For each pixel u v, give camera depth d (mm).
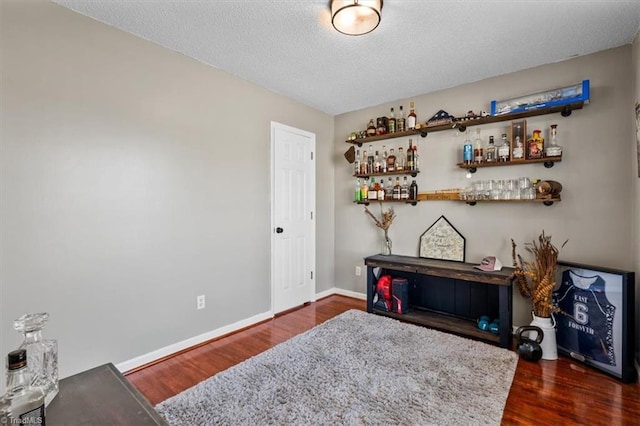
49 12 1879
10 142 1756
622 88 2359
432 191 3328
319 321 3221
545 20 2041
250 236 3107
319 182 4000
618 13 1966
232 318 2943
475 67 2750
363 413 1706
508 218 2881
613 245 2404
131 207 2256
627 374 2004
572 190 2564
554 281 2426
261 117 3207
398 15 1982
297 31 2193
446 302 3154
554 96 2570
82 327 2029
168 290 2473
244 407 1766
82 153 2021
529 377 2094
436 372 2125
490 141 2883
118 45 2174
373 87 3221
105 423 889
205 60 2650
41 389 924
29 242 1823
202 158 2689
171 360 2398
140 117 2299
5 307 1746
